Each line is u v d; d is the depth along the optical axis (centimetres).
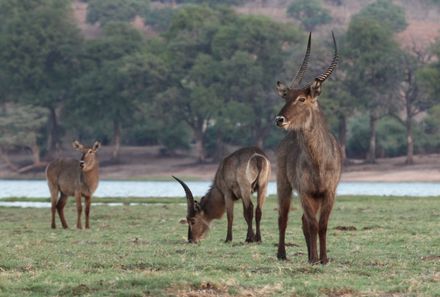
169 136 18850
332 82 17225
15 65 19750
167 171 17900
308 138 2722
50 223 5244
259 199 3772
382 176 16375
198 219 3853
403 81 17750
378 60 17112
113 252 3306
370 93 17088
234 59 17888
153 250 3372
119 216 5644
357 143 18312
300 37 18838
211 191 3894
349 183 15575
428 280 2566
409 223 4644
